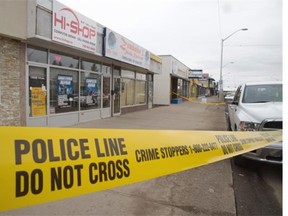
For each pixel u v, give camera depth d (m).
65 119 9.56
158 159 2.46
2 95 7.03
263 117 5.07
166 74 25.20
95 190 1.87
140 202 3.64
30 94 7.93
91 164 1.88
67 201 3.53
